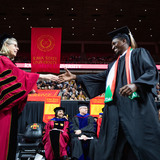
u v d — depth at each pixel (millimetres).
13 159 1616
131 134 1231
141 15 18438
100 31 21547
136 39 23281
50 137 4531
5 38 1885
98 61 22281
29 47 23234
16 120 1710
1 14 18047
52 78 1799
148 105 1246
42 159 4793
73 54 24062
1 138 1558
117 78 1501
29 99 5938
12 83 1639
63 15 18531
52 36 10812
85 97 8234
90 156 4000
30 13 18047
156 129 1180
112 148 1300
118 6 17141
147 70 1312
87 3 16750
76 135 4301
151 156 1143
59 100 5859
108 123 1404
